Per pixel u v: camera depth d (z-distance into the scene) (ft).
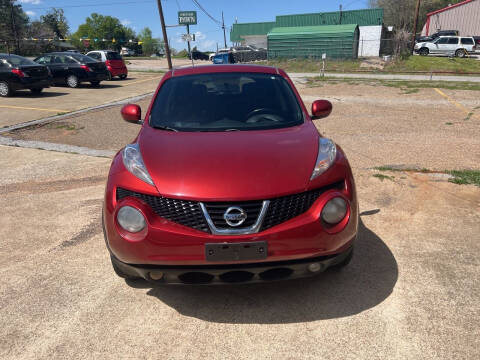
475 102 38.24
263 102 11.09
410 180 16.28
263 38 151.12
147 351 7.42
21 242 11.85
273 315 8.34
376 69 79.61
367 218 12.84
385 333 7.70
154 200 7.75
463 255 10.44
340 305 8.58
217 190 7.48
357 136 25.26
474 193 14.75
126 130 28.19
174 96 11.41
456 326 7.82
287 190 7.57
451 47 101.35
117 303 8.86
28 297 9.11
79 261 10.68
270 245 7.34
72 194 15.79
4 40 136.77
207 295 9.10
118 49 237.45
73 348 7.52
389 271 9.79
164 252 7.48
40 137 26.09
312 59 97.30
